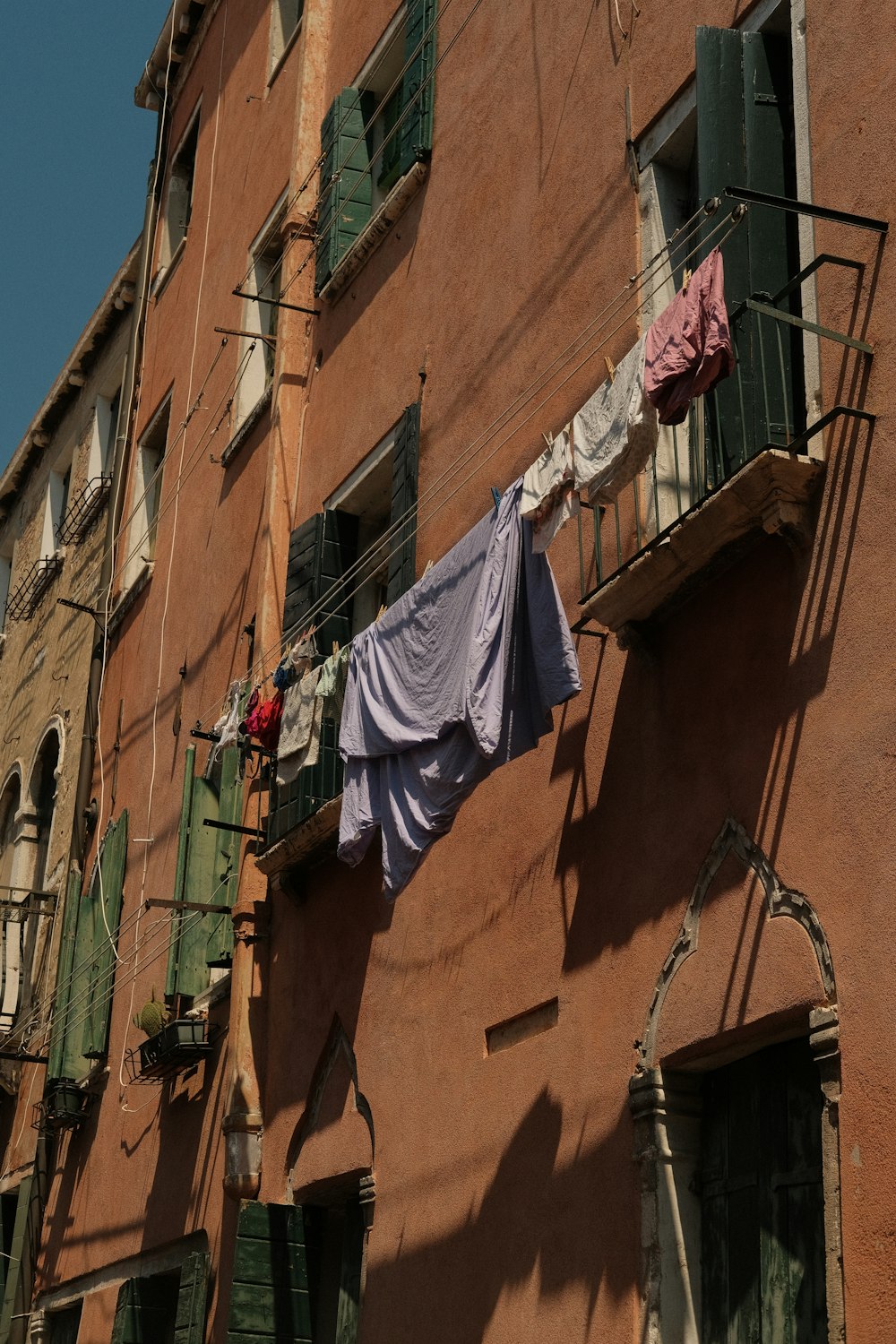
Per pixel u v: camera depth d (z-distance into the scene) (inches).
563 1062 307.9
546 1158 306.3
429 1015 363.9
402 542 410.9
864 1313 221.8
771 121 298.0
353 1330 379.9
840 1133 232.2
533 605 304.0
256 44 659.4
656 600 296.7
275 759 430.3
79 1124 610.9
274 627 494.0
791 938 251.4
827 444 262.8
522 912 333.4
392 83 521.3
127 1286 493.7
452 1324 325.4
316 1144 406.6
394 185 469.1
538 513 298.8
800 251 279.0
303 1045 425.1
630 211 341.1
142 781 617.3
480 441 389.1
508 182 401.7
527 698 305.6
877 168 262.8
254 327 597.3
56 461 875.4
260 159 622.8
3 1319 636.1
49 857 734.5
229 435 590.2
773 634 269.7
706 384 257.4
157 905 466.0
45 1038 673.6
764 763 266.2
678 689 293.7
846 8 278.2
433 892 374.6
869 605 248.5
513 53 412.8
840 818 246.2
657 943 285.7
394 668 346.9
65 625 796.0
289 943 447.2
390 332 458.9
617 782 307.6
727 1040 263.0
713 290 257.1
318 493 490.3
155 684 623.8
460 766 321.1
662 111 335.9
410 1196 354.0
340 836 352.8
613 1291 277.7
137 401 738.8
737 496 267.4
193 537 611.8
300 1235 408.2
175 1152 500.4
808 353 271.7
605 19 367.2
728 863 271.1
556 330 364.5
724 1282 264.1
